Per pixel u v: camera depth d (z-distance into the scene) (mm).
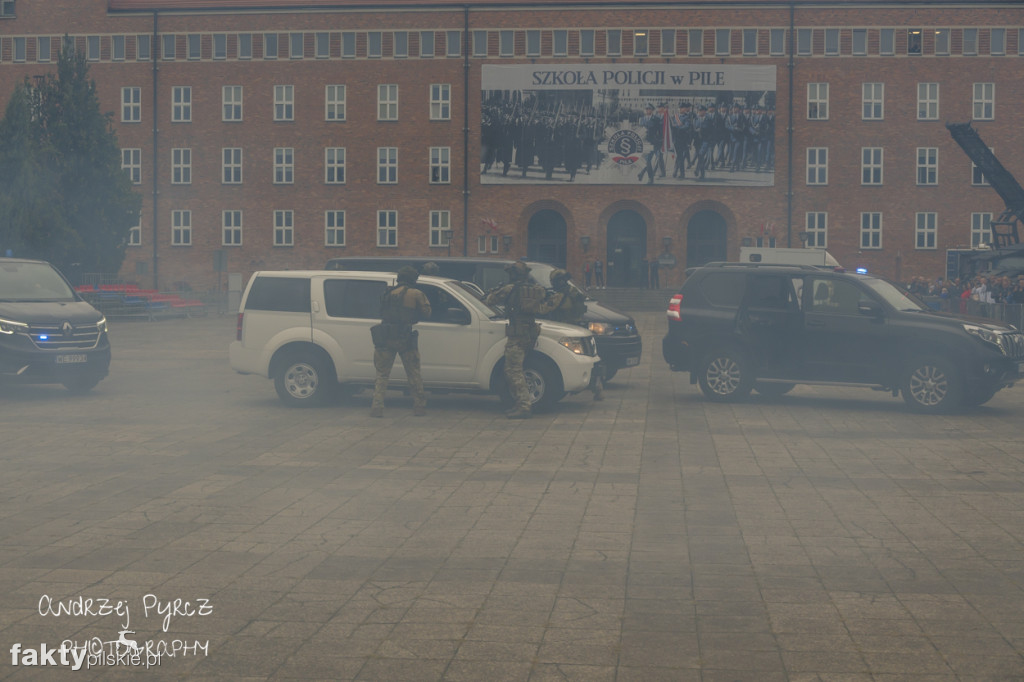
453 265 19422
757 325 16125
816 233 59438
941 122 58406
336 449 11445
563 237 61531
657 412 14953
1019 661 4984
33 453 11133
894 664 4941
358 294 15086
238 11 61188
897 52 58531
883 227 59000
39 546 7152
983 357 14844
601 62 59531
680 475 9977
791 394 17672
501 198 60562
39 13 61906
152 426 13203
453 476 9859
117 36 61812
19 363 16031
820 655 5059
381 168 61094
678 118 59531
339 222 61500
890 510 8422
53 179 42125
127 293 42688
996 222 49156
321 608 5785
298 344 15156
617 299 56438
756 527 7805
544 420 13969
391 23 60469
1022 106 57906
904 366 15266
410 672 4820
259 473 9984
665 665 4914
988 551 7109
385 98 60812
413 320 14195
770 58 59000
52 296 17609
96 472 10016
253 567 6625
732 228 59969
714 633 5379
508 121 60125
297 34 61062
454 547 7156
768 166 59344
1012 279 36656
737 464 10625
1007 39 57906
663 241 59969
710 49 59156
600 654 5062
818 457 11086
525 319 14102
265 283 15289
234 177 61812
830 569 6637
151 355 25250
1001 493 9133
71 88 42969
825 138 59031
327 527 7742
